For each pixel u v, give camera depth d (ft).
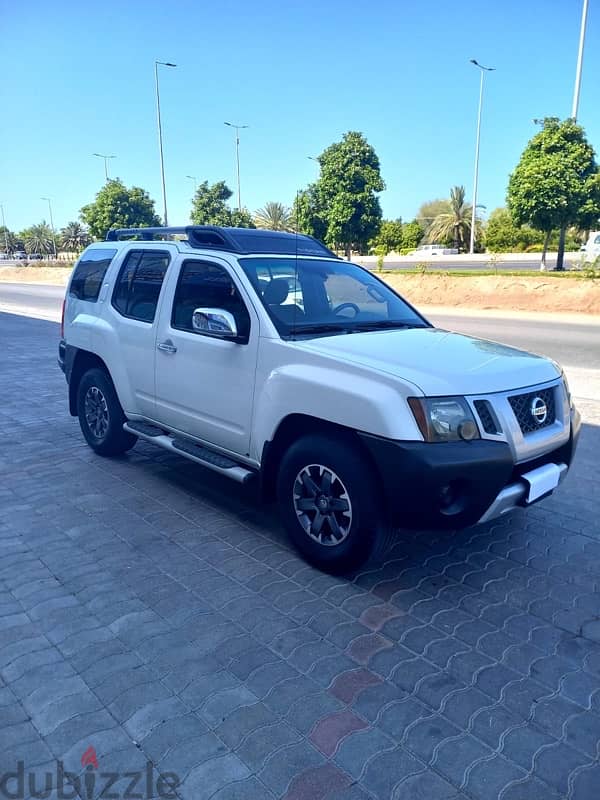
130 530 14.15
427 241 235.40
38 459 18.89
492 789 7.53
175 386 15.33
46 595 11.45
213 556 13.01
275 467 13.28
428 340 13.38
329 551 12.00
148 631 10.41
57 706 8.69
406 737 8.27
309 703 8.84
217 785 7.48
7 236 321.11
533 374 12.11
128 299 17.33
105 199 125.29
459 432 10.62
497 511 11.29
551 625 10.87
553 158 72.33
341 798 7.35
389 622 10.84
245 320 13.52
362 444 11.16
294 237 17.08
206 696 8.93
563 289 69.62
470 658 9.93
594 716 8.75
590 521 15.02
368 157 90.02
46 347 42.96
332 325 13.98
